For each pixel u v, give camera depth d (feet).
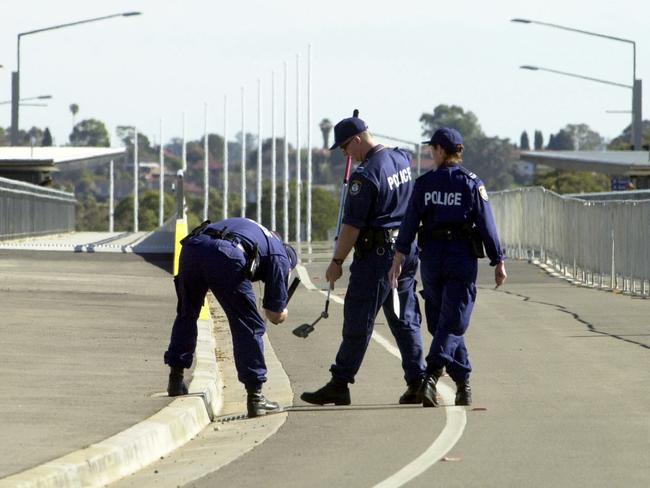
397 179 107.14
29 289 224.53
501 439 89.40
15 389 107.34
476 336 157.69
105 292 223.92
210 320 179.11
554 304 207.72
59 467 75.66
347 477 78.38
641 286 226.58
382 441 90.33
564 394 109.70
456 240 104.94
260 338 104.63
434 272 105.40
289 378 125.59
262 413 103.86
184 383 105.40
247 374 103.81
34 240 479.41
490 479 76.38
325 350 148.05
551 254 317.42
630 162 612.70
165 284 248.11
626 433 90.53
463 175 104.83
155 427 89.66
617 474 76.84
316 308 207.00
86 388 108.47
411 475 78.23
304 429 96.58
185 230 223.71
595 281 261.65
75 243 443.32
